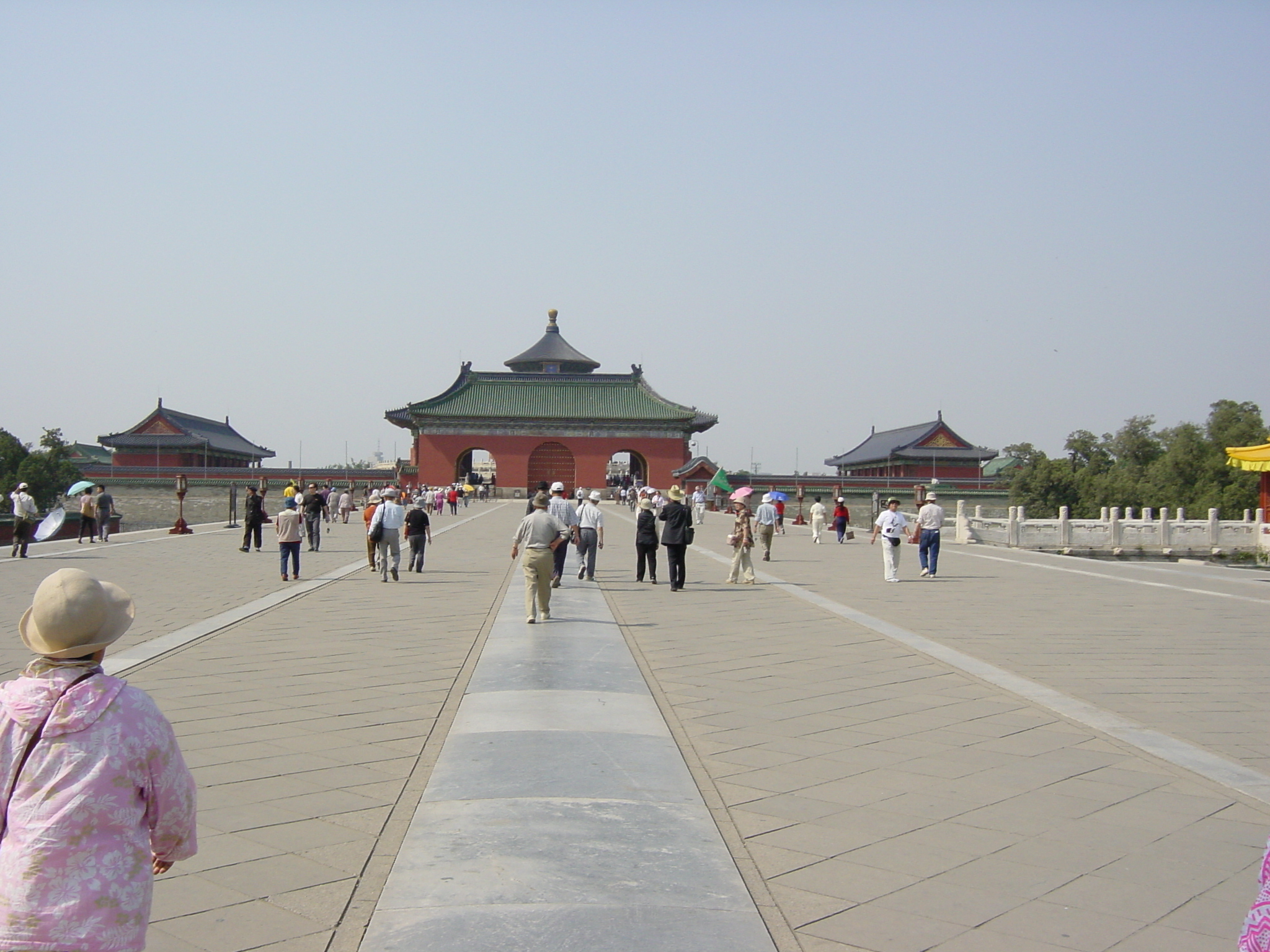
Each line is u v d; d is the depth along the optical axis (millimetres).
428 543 38594
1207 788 8320
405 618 17688
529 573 16625
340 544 38719
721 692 11750
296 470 98875
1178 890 6312
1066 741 9734
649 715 10359
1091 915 5941
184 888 6148
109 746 3898
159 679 12250
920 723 10391
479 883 6117
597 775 8227
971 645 15445
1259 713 11047
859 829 7273
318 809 7562
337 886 6191
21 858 3797
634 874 6293
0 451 80312
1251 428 82188
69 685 3957
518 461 102125
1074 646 15477
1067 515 49906
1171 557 50375
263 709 10711
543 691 11266
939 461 109000
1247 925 4070
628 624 17078
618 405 104500
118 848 3902
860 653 14531
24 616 4004
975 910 5992
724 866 6477
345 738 9555
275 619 17531
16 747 3869
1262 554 48781
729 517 70688
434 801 7598
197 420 119125
